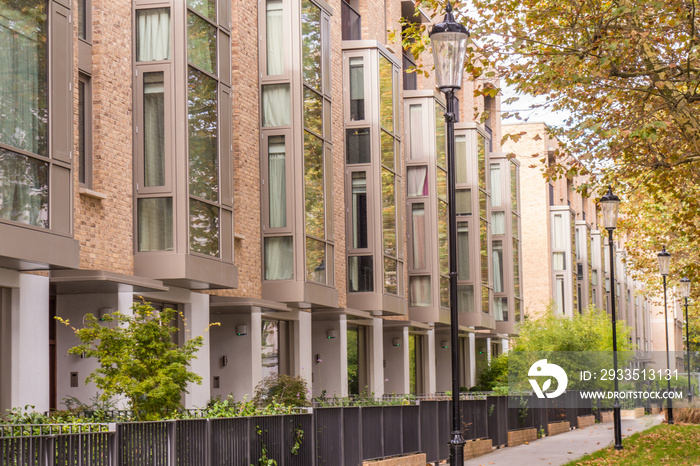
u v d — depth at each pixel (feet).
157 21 56.03
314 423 50.70
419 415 64.08
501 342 158.61
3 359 44.24
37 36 43.78
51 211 43.78
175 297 58.85
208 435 40.63
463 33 38.63
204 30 59.36
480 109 144.05
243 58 69.92
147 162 55.31
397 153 95.40
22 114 42.47
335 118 87.15
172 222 54.60
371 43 90.33
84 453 32.63
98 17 52.65
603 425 122.42
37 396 45.78
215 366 69.31
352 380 93.09
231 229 60.85
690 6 51.80
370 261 88.22
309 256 72.90
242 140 69.00
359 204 89.10
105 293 51.85
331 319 86.84
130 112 55.36
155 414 44.52
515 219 150.00
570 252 195.72
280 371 75.77
